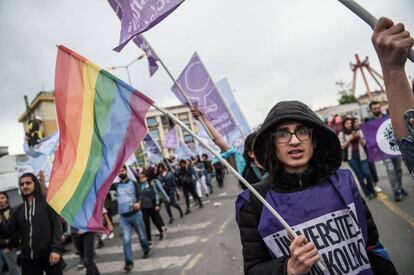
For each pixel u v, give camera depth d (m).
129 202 5.91
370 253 1.53
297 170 1.56
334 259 1.41
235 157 3.31
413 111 1.02
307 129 1.54
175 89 3.84
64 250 8.77
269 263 1.42
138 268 5.64
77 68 2.27
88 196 2.18
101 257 6.97
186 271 4.96
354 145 6.73
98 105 2.22
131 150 2.14
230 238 6.22
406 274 3.32
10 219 3.69
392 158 6.08
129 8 1.81
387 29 1.02
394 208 5.66
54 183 2.21
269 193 1.57
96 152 2.21
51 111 50.62
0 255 6.18
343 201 1.48
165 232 7.63
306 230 1.45
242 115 6.98
